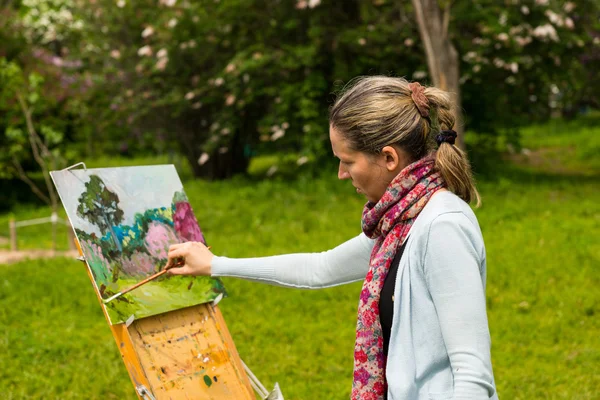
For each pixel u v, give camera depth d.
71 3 12.61
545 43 10.62
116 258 2.11
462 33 10.77
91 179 2.17
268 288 5.85
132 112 11.42
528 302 5.42
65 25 12.58
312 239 7.36
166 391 2.02
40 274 6.39
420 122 1.68
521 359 4.40
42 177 13.85
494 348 4.61
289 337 4.86
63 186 2.07
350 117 1.68
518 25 10.20
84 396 3.92
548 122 19.77
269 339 4.82
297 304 5.52
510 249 6.68
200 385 2.11
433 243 1.55
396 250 1.67
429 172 1.67
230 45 11.07
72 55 11.82
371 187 1.73
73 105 11.75
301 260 2.12
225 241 7.48
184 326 2.21
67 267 6.70
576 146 15.41
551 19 9.73
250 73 10.30
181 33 10.64
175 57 10.74
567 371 4.20
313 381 4.17
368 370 1.71
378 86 1.71
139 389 1.96
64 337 4.85
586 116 21.38
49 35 13.50
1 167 11.17
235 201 9.34
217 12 10.63
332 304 5.53
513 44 9.98
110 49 11.45
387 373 1.64
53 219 7.95
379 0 10.23
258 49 10.27
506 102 11.80
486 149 12.09
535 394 3.86
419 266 1.58
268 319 5.24
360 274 2.07
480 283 1.54
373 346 1.70
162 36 10.48
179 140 11.89
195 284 2.29
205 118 11.62
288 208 8.73
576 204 8.95
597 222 7.81
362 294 1.71
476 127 11.61
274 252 6.85
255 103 11.12
